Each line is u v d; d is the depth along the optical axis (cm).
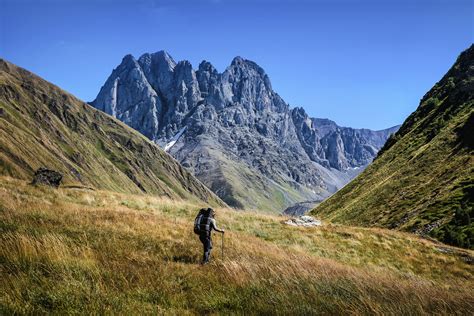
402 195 9119
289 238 2867
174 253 1459
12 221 1409
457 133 10012
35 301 710
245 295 920
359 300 898
